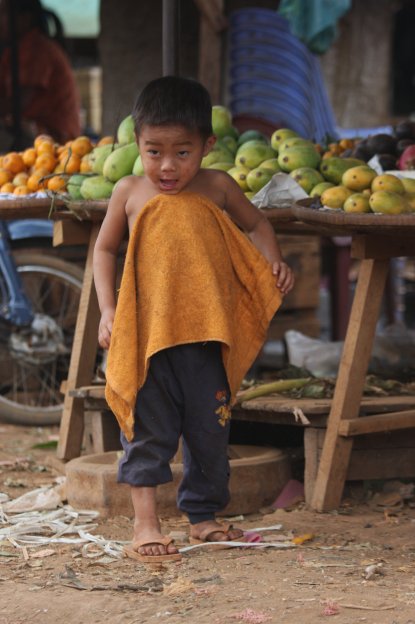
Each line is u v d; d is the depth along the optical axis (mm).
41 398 7922
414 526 4840
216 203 4434
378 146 6141
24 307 7691
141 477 4285
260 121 10141
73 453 6059
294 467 5824
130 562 4262
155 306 4176
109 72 10844
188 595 3771
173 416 4297
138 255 4273
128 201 4375
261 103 10500
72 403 6035
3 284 7934
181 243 4234
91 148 6168
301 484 5469
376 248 5047
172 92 4094
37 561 4305
